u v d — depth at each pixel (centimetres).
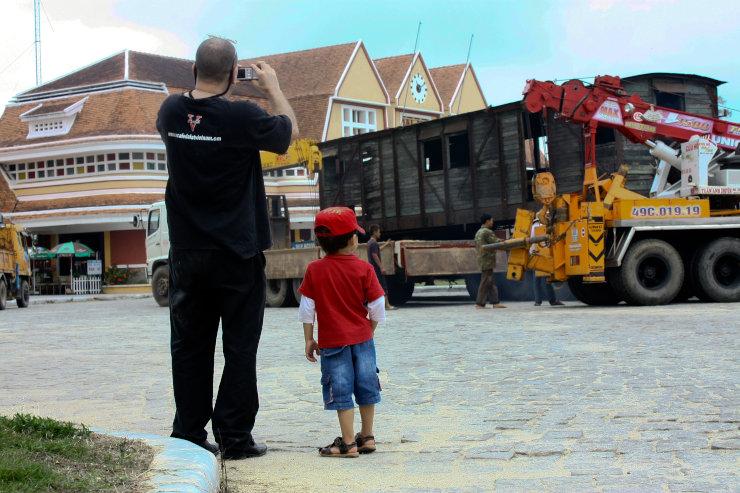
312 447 581
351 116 4725
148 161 4209
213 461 439
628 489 436
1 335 1634
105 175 4175
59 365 1105
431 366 963
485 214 1922
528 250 1811
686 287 1862
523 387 792
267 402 771
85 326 1823
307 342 560
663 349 1022
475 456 525
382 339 1285
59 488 362
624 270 1745
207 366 557
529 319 1538
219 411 550
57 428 468
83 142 4141
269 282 2336
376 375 562
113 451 444
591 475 468
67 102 4394
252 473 507
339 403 547
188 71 4762
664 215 1769
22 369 1073
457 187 2369
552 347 1090
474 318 1622
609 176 2033
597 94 1841
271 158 2580
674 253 1769
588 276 1717
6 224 2930
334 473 502
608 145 2067
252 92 4572
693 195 1838
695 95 2220
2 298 2830
